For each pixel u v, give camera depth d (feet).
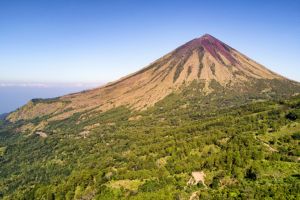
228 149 410.31
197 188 343.67
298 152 381.19
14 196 556.10
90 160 630.74
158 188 361.10
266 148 402.93
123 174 424.87
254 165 347.77
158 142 575.38
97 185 422.00
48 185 506.48
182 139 533.96
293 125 475.31
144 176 404.16
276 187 304.09
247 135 447.01
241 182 329.52
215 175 359.05
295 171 333.83
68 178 504.84
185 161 409.90
